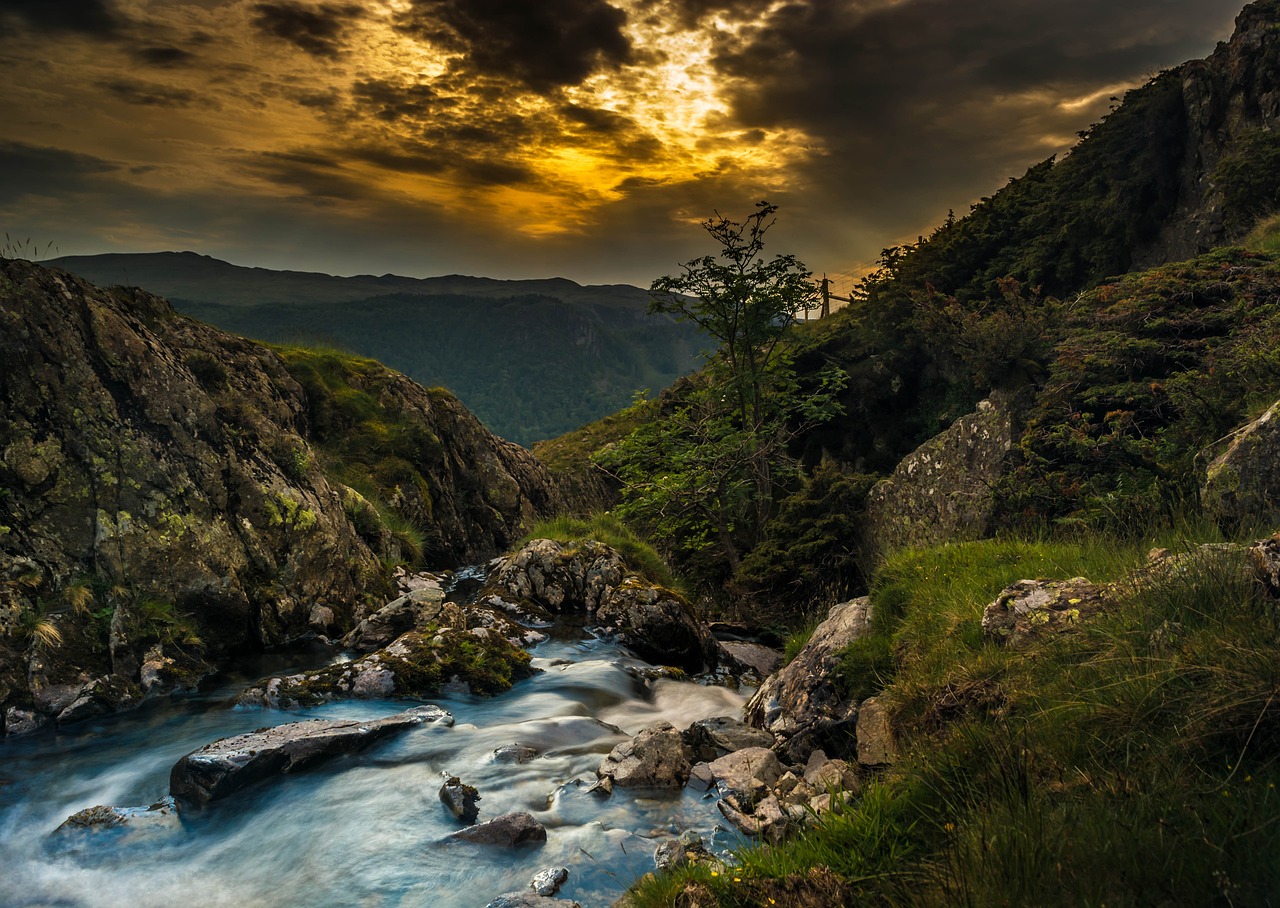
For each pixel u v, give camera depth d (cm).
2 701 832
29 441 990
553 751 796
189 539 1091
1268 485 713
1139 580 533
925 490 1631
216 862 588
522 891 502
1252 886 275
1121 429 1157
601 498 3666
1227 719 370
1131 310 1374
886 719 613
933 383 2522
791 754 736
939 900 334
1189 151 2345
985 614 616
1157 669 427
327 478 1582
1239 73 2222
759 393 2283
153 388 1148
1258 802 314
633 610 1295
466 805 646
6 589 901
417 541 1745
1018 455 1455
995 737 450
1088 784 379
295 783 708
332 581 1267
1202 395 1082
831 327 3127
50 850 605
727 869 424
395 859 577
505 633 1212
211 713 898
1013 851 329
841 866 407
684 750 734
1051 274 2548
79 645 920
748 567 1688
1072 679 472
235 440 1258
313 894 538
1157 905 286
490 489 2361
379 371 2261
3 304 1012
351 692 952
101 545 1005
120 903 538
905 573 873
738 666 1334
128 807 671
